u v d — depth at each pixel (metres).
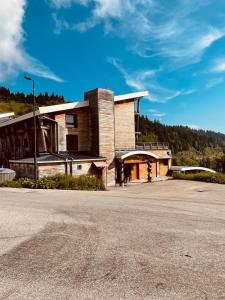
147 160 31.66
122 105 32.72
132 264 4.36
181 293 3.46
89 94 29.88
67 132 28.72
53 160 24.22
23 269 4.19
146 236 5.90
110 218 7.68
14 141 33.28
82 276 3.94
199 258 4.62
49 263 4.41
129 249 5.06
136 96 33.03
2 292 3.50
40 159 24.59
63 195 13.15
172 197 14.24
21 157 30.73
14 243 5.40
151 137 120.19
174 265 4.32
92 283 3.73
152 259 4.57
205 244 5.37
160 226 6.80
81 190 17.67
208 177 26.17
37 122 28.81
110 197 12.95
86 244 5.34
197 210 9.40
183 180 27.84
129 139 33.06
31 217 7.72
